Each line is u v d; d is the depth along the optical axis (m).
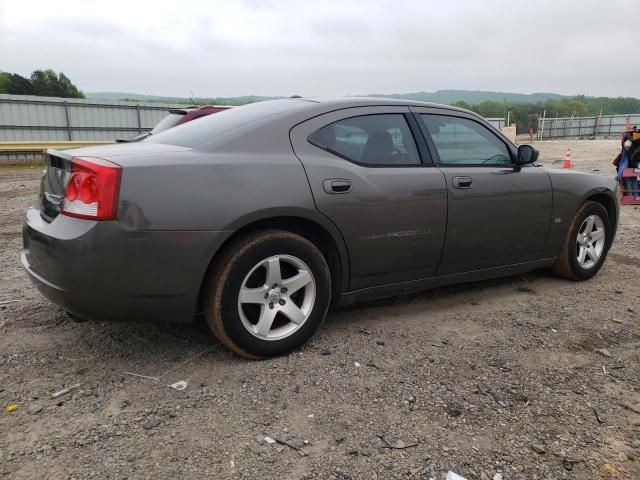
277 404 2.72
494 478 2.23
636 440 2.52
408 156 3.73
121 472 2.19
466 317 4.01
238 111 3.67
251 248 3.02
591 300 4.45
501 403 2.79
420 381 2.99
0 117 24.50
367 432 2.51
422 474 2.23
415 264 3.74
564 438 2.52
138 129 28.69
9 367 3.06
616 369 3.22
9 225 7.63
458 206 3.84
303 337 3.30
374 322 3.87
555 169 4.66
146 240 2.75
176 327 3.65
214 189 2.90
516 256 4.38
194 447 2.36
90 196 2.70
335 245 3.36
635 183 10.27
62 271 2.72
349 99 3.67
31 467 2.21
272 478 2.18
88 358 3.19
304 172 3.19
